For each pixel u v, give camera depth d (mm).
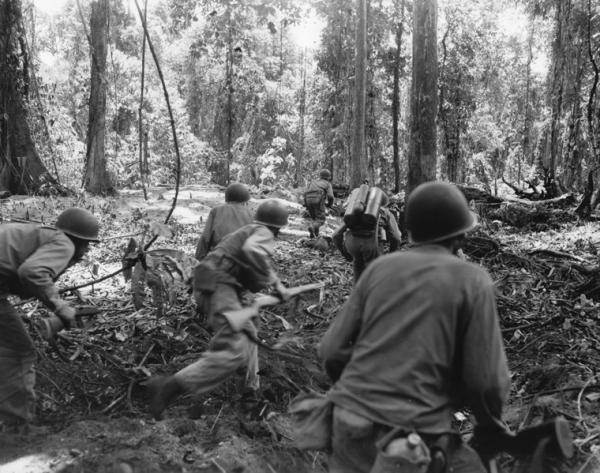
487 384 2297
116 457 3830
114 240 12008
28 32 19266
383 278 2480
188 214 16391
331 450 2512
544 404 4656
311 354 5727
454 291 2359
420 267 2432
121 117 28125
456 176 29656
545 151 31281
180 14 16266
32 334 5430
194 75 36656
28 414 4172
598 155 19031
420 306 2359
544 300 7590
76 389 4859
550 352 6000
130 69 28594
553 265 10234
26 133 16844
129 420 4328
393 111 29125
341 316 2596
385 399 2318
